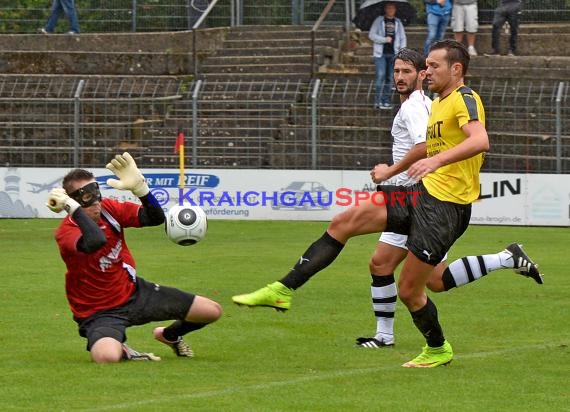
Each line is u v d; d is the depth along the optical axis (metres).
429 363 23.08
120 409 18.69
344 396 19.97
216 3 81.38
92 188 22.52
